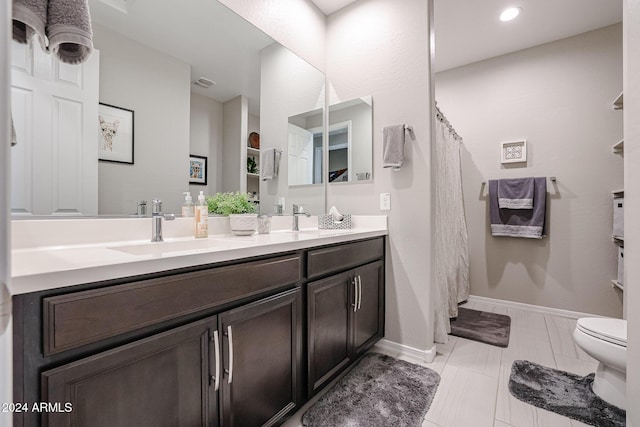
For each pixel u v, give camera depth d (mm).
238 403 1047
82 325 679
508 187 2996
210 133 1617
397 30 2055
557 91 2830
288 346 1263
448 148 2797
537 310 2906
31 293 620
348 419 1331
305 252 1365
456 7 2398
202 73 1573
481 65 3217
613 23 2588
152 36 1365
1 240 394
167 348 842
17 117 980
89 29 896
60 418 649
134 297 767
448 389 1583
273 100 1975
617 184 2566
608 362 1426
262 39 1895
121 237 1231
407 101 2008
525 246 2980
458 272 3059
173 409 856
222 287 984
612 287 2580
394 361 1877
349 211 2295
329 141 2418
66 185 1093
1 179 392
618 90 2580
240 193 1746
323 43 2404
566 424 1314
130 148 1284
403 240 2027
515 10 2436
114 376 739
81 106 1134
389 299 2074
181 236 1443
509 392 1552
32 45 1011
